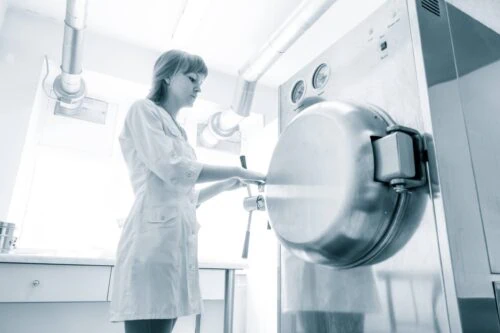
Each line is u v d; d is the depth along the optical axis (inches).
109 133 116.2
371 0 93.3
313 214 35.5
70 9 73.7
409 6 34.1
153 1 96.0
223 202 132.3
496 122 35.8
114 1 96.0
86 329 74.4
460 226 28.0
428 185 29.1
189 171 44.8
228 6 97.3
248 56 119.0
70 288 59.9
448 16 35.7
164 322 44.2
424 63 31.4
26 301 56.7
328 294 38.9
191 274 48.1
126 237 46.1
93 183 110.0
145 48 115.8
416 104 31.6
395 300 30.6
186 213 49.4
